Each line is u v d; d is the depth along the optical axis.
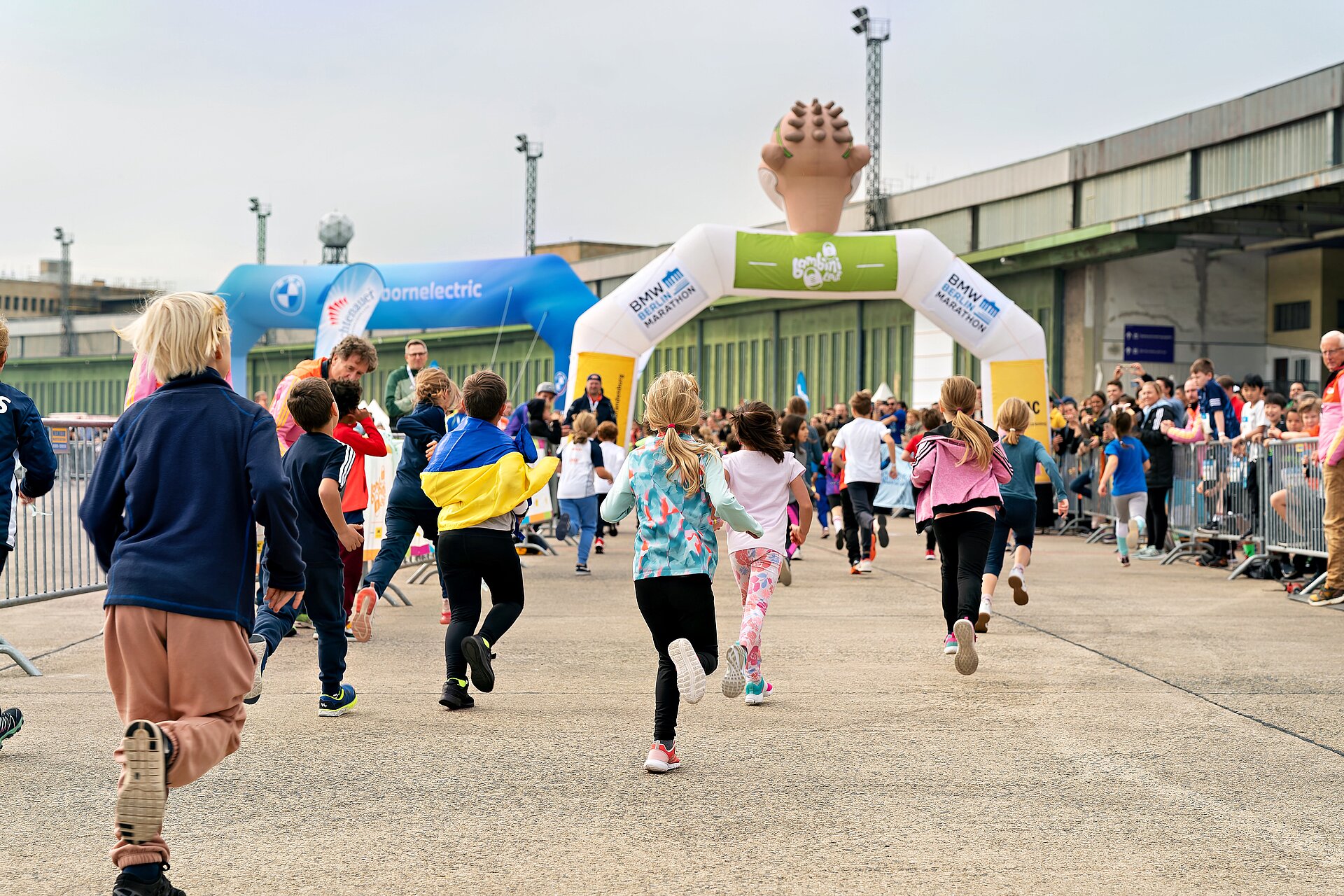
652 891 3.57
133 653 3.27
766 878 3.68
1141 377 15.58
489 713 6.03
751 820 4.27
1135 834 4.12
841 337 38.03
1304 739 5.47
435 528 7.65
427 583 11.91
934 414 8.55
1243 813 4.36
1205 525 13.45
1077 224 30.64
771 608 9.90
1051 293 31.50
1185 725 5.75
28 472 5.45
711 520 5.13
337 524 5.80
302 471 5.80
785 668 7.25
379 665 7.40
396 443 11.13
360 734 5.55
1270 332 30.83
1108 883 3.64
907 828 4.18
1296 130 24.75
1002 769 4.97
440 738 5.49
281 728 5.68
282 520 3.35
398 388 10.15
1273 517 11.74
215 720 3.28
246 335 23.92
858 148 18.67
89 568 10.08
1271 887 3.61
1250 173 25.97
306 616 8.84
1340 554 9.97
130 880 3.14
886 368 36.34
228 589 3.34
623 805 4.45
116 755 3.18
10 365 58.12
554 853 3.91
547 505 15.41
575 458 12.87
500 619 6.14
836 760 5.12
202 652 3.28
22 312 97.12
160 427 3.37
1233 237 29.20
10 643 8.17
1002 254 31.77
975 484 7.22
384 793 4.60
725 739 5.47
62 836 4.08
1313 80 24.17
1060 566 13.52
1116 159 29.30
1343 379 9.91
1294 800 4.53
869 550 12.72
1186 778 4.83
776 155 18.69
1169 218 25.95
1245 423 13.44
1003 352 18.77
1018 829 4.18
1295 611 9.69
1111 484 15.36
